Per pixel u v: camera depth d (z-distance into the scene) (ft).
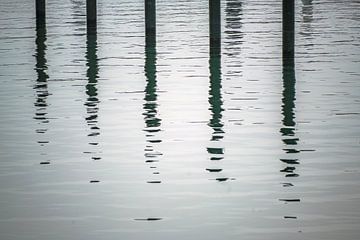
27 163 92.73
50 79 151.02
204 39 210.79
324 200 77.51
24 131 108.99
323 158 93.15
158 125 112.16
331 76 148.66
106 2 342.23
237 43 202.18
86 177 86.79
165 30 233.14
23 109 123.54
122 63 171.01
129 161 93.40
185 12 288.51
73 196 79.97
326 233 68.90
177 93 136.05
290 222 71.67
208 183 84.07
